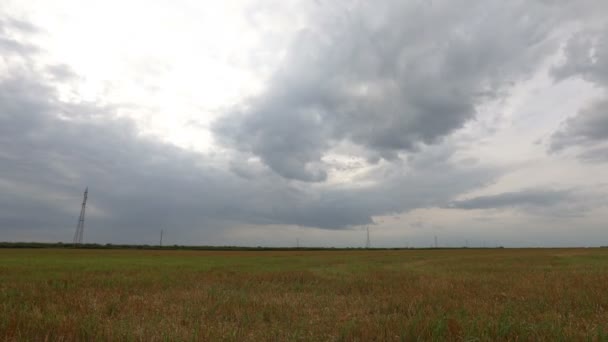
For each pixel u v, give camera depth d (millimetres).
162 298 10008
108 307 8344
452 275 17703
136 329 6285
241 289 12375
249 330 6453
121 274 18531
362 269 23891
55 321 6527
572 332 5672
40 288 11961
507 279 14711
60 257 47344
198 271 21312
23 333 5844
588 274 16078
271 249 135875
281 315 7785
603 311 7766
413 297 9680
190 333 6000
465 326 6047
